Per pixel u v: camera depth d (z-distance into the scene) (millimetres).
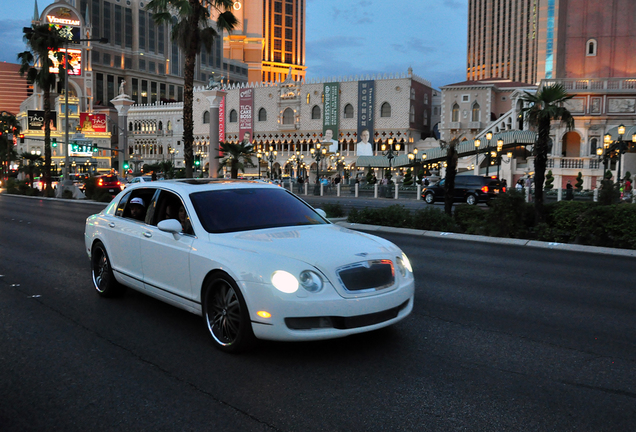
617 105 44031
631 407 3357
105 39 37062
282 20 176250
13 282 7238
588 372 3969
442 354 4336
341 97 84000
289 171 88000
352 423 3115
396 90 80500
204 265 4457
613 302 6277
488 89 73062
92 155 99125
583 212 11633
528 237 12695
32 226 15086
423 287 7059
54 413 3283
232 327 4277
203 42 23047
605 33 45938
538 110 13406
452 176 15391
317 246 4273
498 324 5270
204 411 3287
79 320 5348
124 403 3412
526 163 47469
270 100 89312
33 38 37094
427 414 3232
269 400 3438
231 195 5336
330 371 3936
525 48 149250
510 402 3414
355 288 4043
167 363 4117
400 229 14406
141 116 109375
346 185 42312
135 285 5648
